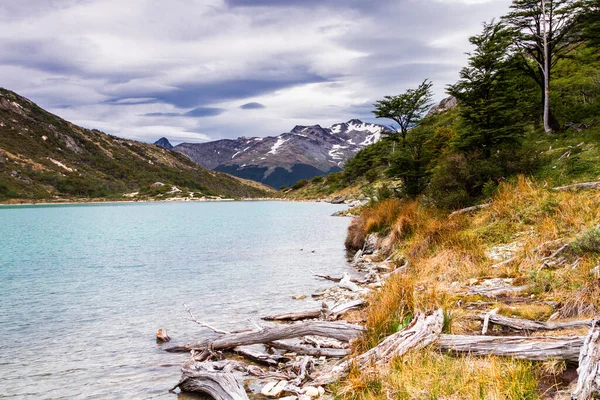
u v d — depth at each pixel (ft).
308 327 26.99
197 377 21.80
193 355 27.09
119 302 42.91
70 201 553.23
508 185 57.67
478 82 71.00
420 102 100.12
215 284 51.29
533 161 63.41
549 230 40.06
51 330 34.01
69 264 66.90
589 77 104.99
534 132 95.04
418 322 22.41
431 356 19.69
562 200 46.83
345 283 46.42
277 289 48.26
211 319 36.47
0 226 151.64
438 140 154.20
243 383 22.71
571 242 33.86
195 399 21.45
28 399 21.90
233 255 75.41
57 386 23.50
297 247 86.12
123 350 29.37
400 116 102.68
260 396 20.92
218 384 20.67
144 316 37.86
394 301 26.48
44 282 53.11
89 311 39.63
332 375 20.98
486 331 22.72
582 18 86.07
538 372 17.30
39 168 637.30
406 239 59.11
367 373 19.04
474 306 27.12
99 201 589.73
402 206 73.31
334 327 26.73
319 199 395.14
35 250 84.33
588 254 30.78
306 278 54.44
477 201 62.85
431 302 26.03
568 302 23.73
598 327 15.40
